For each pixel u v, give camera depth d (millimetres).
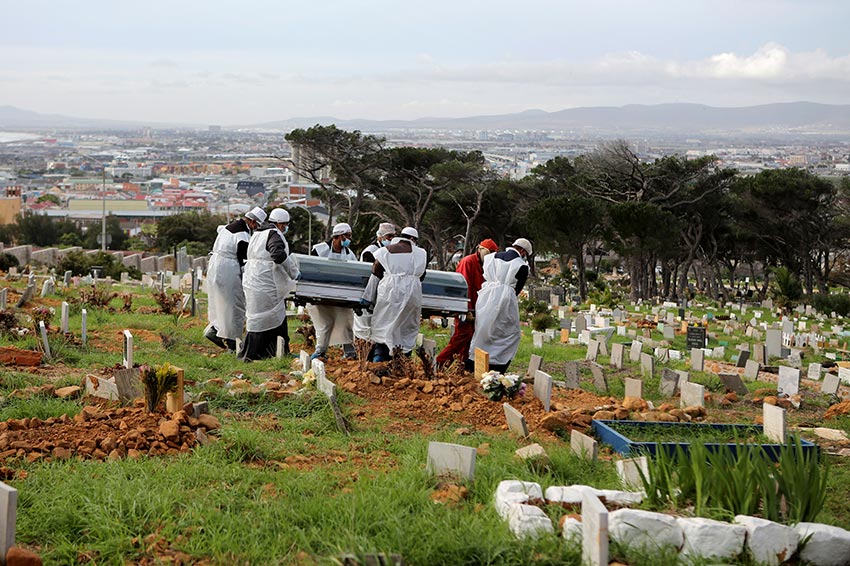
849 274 79000
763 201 67938
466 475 7988
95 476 7875
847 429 12828
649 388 15812
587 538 6027
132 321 21578
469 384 12703
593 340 20719
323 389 11555
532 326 30156
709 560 6336
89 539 6586
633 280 64375
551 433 10688
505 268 14727
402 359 13445
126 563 6230
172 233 99250
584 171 73188
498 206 71062
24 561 5770
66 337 16453
